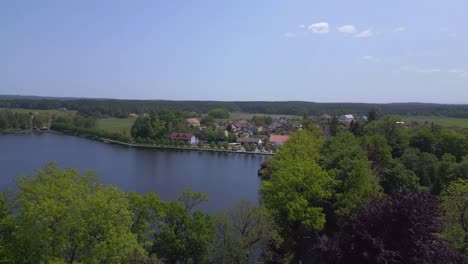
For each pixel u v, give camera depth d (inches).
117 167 5007.4
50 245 970.7
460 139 3336.6
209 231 1585.9
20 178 1143.0
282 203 1807.3
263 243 1738.4
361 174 1994.3
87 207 1024.2
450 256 1098.7
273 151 7495.1
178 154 6766.7
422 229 1099.3
